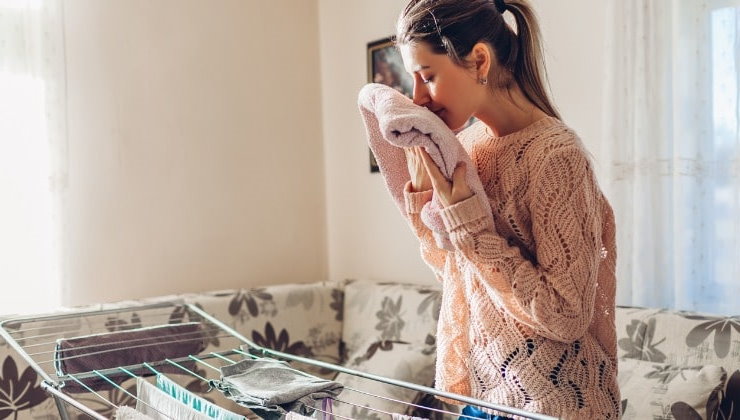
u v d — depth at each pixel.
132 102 2.90
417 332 2.70
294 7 3.42
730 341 1.92
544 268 1.02
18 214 2.58
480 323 1.11
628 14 2.28
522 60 1.15
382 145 1.22
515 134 1.11
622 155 2.30
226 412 1.09
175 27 3.03
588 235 1.02
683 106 2.18
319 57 3.49
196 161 3.08
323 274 3.49
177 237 3.02
